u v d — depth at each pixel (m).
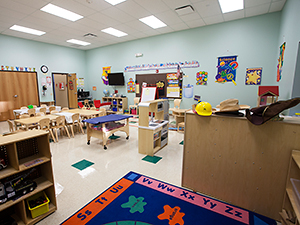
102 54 8.73
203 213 1.80
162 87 6.98
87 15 4.87
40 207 1.71
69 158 3.17
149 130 3.21
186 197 2.05
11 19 5.06
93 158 3.16
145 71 7.36
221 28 5.48
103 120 3.62
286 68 3.52
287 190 1.55
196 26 5.81
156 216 1.76
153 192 2.15
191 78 6.24
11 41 6.63
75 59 8.98
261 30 4.88
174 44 6.45
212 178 2.01
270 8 4.43
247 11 4.63
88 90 9.70
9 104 6.77
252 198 1.80
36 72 7.46
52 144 3.94
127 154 3.35
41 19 5.10
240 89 5.39
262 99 3.31
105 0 4.04
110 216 1.76
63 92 9.45
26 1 4.03
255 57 5.05
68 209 1.87
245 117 1.74
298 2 2.90
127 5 4.29
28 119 4.03
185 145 2.12
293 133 1.55
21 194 1.60
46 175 1.89
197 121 2.00
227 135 1.85
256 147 1.72
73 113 4.84
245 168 1.80
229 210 1.84
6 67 6.56
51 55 7.95
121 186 2.28
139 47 7.39
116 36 6.93
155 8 4.46
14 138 1.57
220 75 5.66
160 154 3.34
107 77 8.73
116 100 8.24
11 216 1.75
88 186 2.29
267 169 1.69
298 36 2.82
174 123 5.89
